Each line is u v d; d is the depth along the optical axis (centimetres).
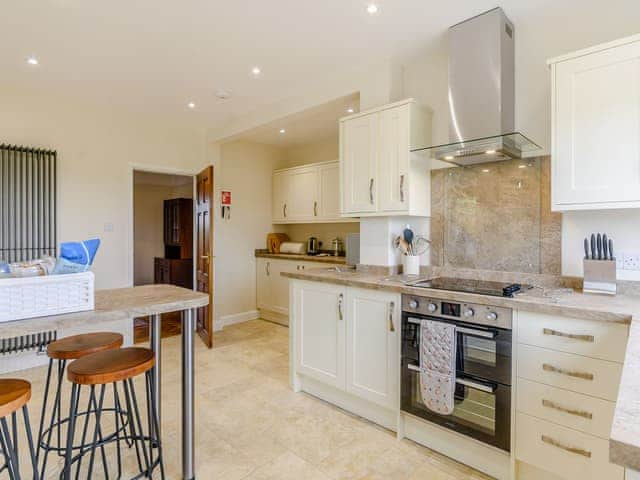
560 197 191
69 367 148
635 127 171
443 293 197
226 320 480
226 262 481
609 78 177
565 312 160
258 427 232
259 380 304
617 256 199
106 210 389
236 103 369
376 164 270
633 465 54
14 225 327
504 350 179
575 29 214
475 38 226
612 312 149
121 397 269
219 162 470
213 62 281
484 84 224
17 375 318
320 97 323
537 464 170
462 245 258
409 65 287
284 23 228
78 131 371
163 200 792
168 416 244
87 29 233
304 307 275
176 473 185
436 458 202
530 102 229
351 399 251
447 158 239
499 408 181
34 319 135
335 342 254
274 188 539
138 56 270
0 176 321
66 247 147
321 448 210
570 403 161
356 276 262
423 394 202
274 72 298
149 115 407
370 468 193
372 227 286
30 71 295
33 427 226
